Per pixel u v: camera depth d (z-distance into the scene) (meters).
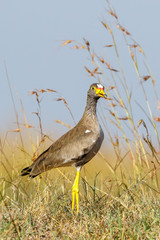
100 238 9.92
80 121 13.54
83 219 11.23
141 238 9.89
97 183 14.66
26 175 14.42
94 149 13.10
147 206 11.46
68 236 10.16
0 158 14.77
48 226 10.74
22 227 10.33
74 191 12.25
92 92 13.23
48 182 12.88
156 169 12.50
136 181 12.48
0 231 10.03
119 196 12.17
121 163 13.63
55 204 11.85
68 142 13.10
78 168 13.25
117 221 10.69
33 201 11.59
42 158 13.25
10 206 11.70
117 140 13.18
